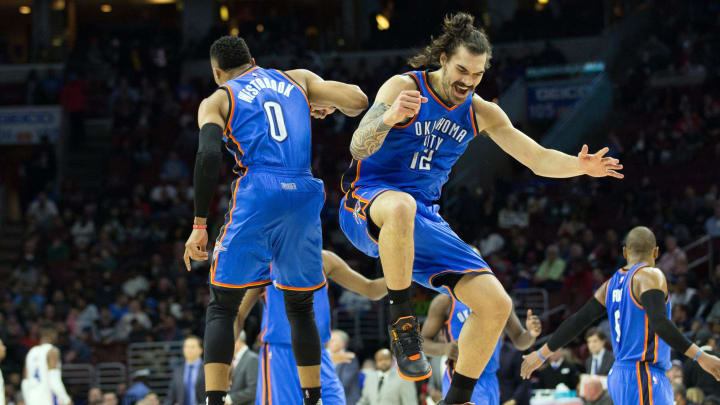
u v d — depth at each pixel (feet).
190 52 128.57
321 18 144.97
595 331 42.45
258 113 17.93
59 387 44.62
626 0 122.93
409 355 16.71
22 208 105.09
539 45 123.34
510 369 43.57
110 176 106.42
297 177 17.83
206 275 84.23
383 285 30.50
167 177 102.99
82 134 115.14
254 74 18.69
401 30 129.90
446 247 18.42
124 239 93.66
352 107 19.43
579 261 73.46
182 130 112.57
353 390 44.83
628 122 106.42
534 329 28.76
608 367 44.62
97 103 118.93
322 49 135.03
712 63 111.14
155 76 124.16
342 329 75.10
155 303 79.46
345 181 19.20
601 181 94.27
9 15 148.56
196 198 16.93
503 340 44.34
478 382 31.68
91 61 127.03
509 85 111.34
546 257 78.74
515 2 132.46
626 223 86.43
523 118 110.42
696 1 120.88
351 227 18.75
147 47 132.98
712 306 63.98
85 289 83.66
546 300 72.64
